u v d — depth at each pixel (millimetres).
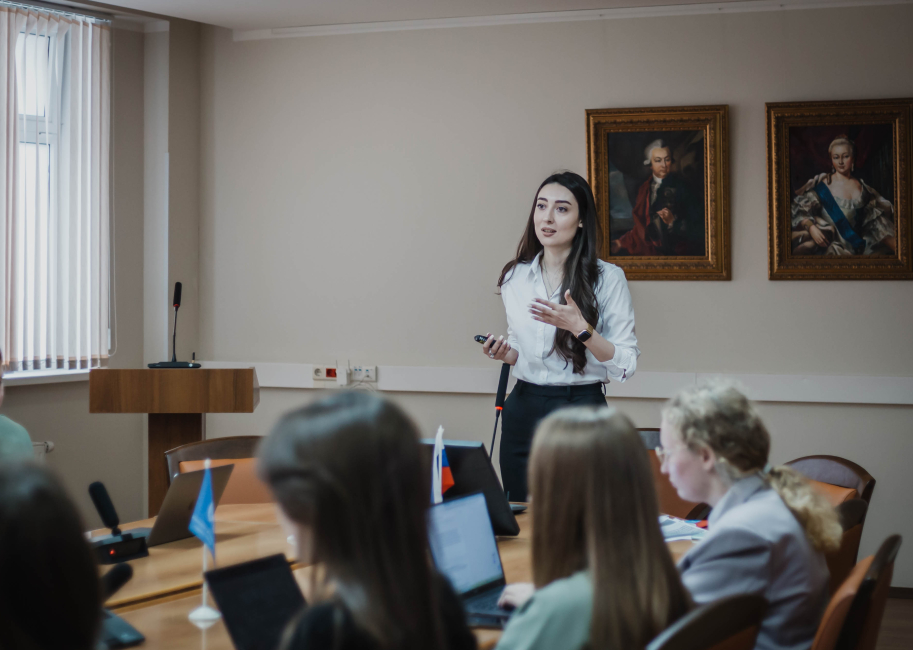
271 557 1404
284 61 4414
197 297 4531
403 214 4312
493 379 4195
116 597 1687
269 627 1315
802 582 1534
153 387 3141
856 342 3898
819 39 3904
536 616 1213
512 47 4180
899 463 3873
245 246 4480
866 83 3875
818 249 3908
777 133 3914
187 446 2803
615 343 2885
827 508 1624
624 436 1257
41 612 758
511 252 4207
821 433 3934
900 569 3881
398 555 855
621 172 4051
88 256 4211
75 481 4199
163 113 4402
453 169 4254
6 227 3859
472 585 1714
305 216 4418
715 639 1167
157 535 2037
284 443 870
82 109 4156
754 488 1606
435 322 4289
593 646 1186
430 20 4242
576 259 2881
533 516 1298
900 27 3840
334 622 834
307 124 4402
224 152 4488
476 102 4223
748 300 3980
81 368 4188
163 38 4398
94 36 4195
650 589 1206
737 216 3984
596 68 4098
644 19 4047
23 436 2264
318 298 4410
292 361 4438
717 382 1676
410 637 849
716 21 3982
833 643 1409
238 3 3994
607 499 1226
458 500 1785
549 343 2865
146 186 4438
